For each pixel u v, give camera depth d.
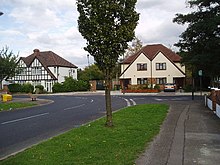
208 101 20.20
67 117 17.31
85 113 19.38
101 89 71.12
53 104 29.31
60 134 10.77
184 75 59.31
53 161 6.93
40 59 71.56
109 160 6.86
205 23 28.36
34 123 14.98
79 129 11.41
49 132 12.14
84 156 7.29
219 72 31.20
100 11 10.78
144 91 50.28
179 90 53.31
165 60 60.78
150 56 64.56
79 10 11.22
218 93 17.14
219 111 14.52
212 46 28.64
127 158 7.02
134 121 13.31
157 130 10.89
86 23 10.99
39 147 8.47
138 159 7.02
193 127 11.65
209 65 29.84
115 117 14.80
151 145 8.44
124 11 11.05
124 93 47.81
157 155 7.38
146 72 61.88
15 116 18.58
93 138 9.55
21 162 6.94
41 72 71.12
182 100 28.91
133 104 25.66
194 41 30.53
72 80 65.88
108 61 11.20
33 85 67.31
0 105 27.11
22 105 27.36
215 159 7.05
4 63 54.47
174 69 60.22
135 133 10.27
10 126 14.04
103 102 29.73
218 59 29.31
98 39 10.93
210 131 10.77
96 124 12.62
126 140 9.07
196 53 30.70
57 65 71.31
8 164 6.87
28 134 11.77
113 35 10.91
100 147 8.22
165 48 67.00
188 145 8.50
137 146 8.25
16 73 59.44
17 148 9.30
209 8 30.19
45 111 21.59
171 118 14.34
